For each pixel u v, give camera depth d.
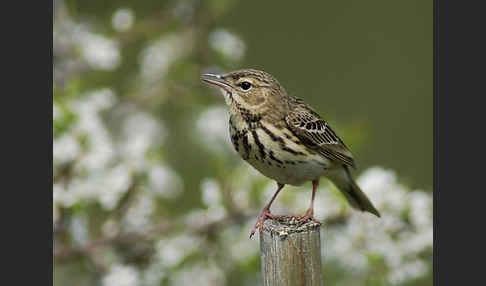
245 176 13.35
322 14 19.70
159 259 13.09
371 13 19.78
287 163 11.75
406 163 18.30
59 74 13.80
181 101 15.37
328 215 13.03
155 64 15.11
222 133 15.03
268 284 9.48
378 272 12.58
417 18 20.02
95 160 12.34
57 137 12.32
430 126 18.59
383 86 19.14
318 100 19.08
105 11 15.39
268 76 11.98
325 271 13.31
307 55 19.34
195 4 15.11
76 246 12.65
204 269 13.12
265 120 11.69
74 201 12.18
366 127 13.80
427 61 19.36
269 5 19.12
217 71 14.89
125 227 12.94
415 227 12.80
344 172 12.68
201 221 13.16
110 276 12.63
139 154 12.94
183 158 15.80
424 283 14.14
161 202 13.96
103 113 15.18
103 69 14.75
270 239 9.39
